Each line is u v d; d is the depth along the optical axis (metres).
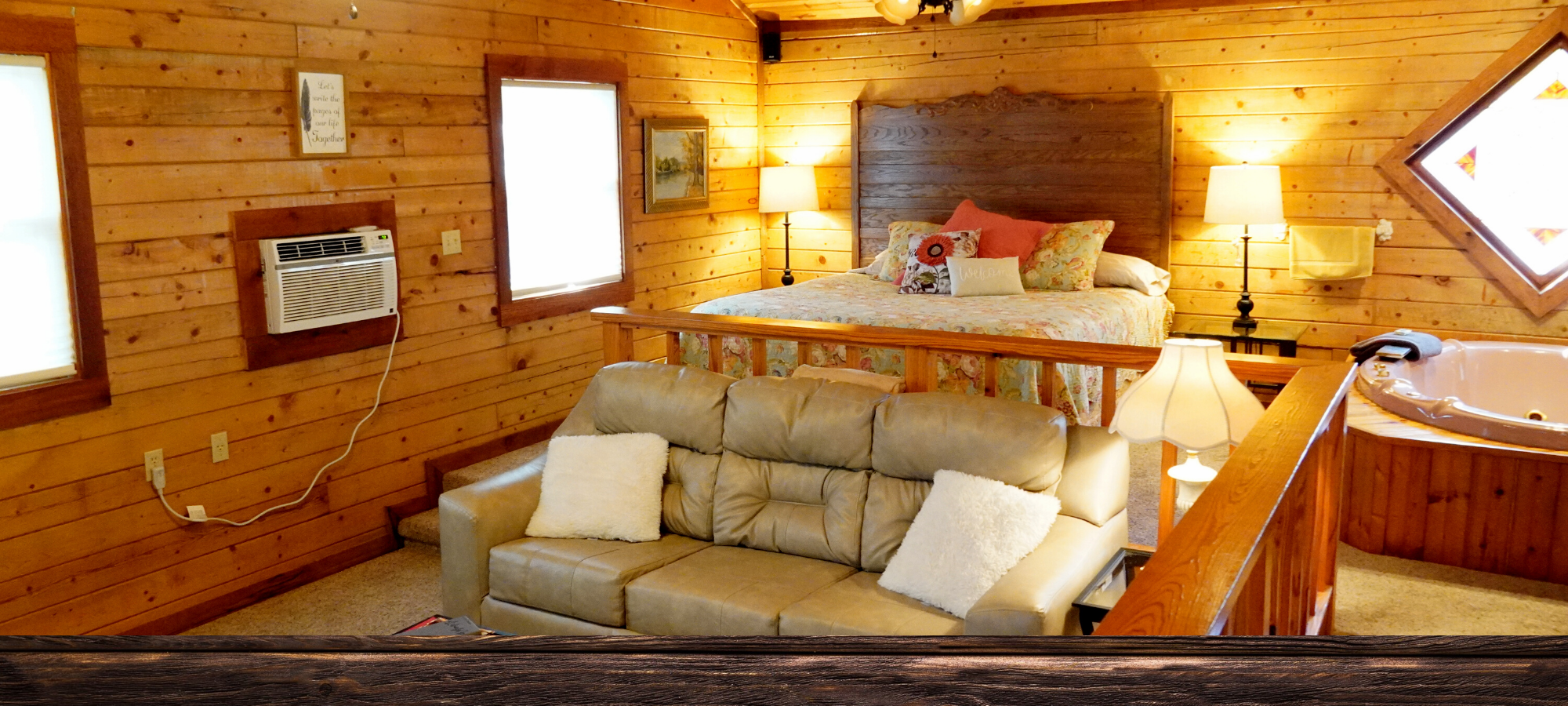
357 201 4.45
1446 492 4.00
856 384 3.53
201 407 3.94
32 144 3.44
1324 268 5.84
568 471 3.67
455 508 3.51
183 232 3.83
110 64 3.57
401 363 4.71
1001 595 2.73
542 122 5.46
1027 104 6.52
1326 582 3.07
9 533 3.44
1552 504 3.81
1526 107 5.41
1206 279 6.25
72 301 3.55
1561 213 5.43
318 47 4.25
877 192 7.08
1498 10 5.32
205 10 3.83
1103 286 6.16
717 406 3.65
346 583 4.35
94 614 3.68
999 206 6.72
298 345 4.22
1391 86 5.62
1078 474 3.19
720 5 6.82
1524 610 3.63
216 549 4.05
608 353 4.48
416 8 4.65
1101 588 2.92
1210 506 1.56
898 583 3.07
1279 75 5.88
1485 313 5.57
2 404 3.37
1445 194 5.64
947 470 3.19
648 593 3.17
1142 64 6.22
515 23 5.19
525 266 5.44
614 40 5.88
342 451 4.48
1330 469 2.95
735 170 7.13
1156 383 2.89
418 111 4.70
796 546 3.42
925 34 6.80
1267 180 5.67
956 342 3.65
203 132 3.87
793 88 7.26
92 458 3.63
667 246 6.47
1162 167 6.19
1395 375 4.86
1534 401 5.21
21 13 3.33
